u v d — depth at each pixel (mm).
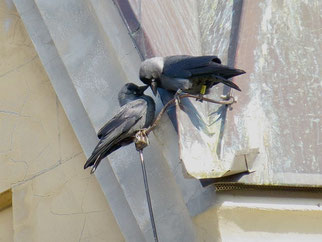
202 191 14703
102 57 15797
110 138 14484
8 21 17062
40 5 16266
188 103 14906
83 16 15992
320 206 14906
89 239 15977
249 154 14562
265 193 14805
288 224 14812
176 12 16109
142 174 15195
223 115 14883
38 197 16391
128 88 15148
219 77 14750
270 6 16188
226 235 14602
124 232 15414
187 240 14773
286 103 15258
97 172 15719
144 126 14742
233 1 16328
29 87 16797
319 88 15461
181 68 14836
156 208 15031
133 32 15484
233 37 15859
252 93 15250
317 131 15086
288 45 15812
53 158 16453
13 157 16641
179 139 14281
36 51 16516
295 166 14773
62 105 16266
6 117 16797
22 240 16297
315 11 16234
